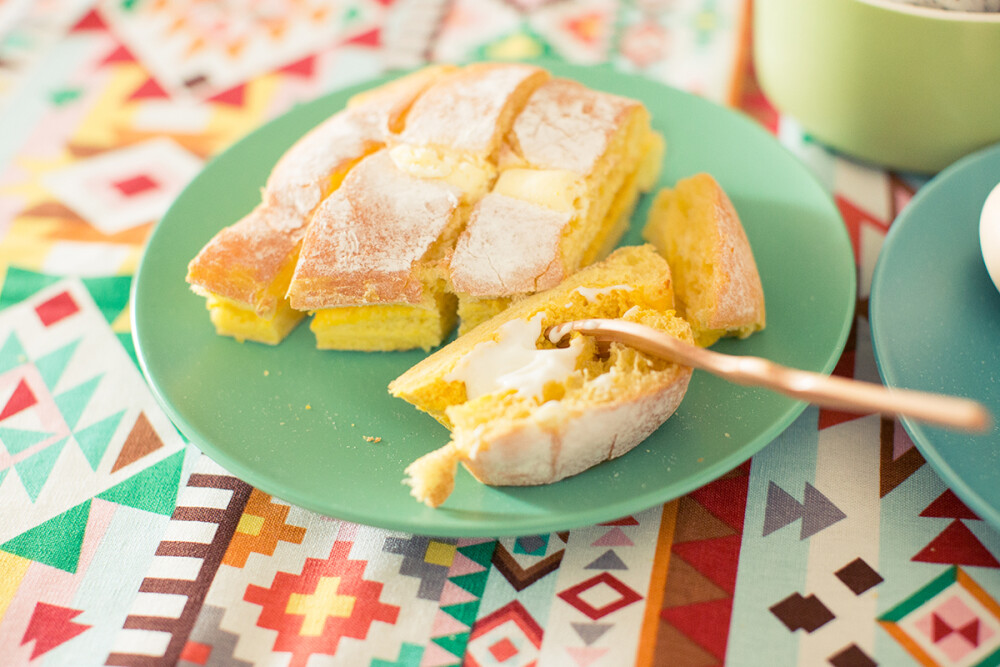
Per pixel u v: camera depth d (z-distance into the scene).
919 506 0.37
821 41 0.43
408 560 0.37
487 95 0.43
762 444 0.37
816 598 0.35
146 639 0.36
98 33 0.56
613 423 0.36
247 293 0.41
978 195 0.41
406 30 0.54
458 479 0.37
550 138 0.43
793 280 0.41
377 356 0.41
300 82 0.52
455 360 0.38
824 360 0.39
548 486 0.37
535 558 0.37
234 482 0.39
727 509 0.37
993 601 0.35
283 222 0.42
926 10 0.41
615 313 0.40
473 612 0.36
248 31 0.55
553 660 0.35
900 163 0.45
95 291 0.45
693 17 0.53
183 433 0.38
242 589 0.36
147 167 0.49
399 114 0.44
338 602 0.36
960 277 0.40
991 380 0.37
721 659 0.35
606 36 0.53
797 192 0.43
